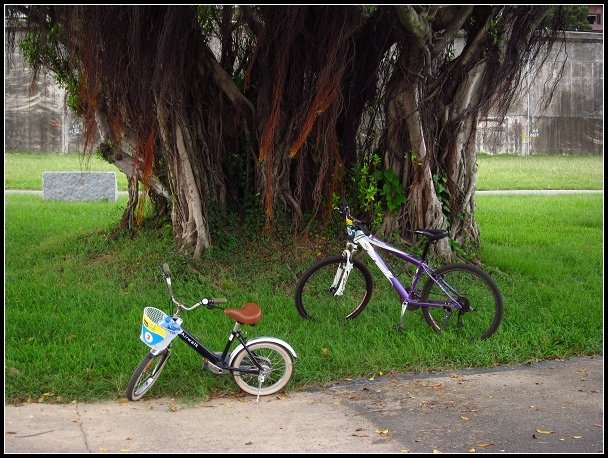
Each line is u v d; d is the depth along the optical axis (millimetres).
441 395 6234
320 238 9844
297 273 9289
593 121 28047
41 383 6148
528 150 27484
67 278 9289
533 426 5621
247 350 6125
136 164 9484
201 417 5719
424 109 9391
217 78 9445
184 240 9539
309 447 5191
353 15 7629
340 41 7711
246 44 9570
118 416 5691
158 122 9039
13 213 13953
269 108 9305
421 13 8047
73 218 13609
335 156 9664
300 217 9875
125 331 7406
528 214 15219
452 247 9969
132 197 10680
